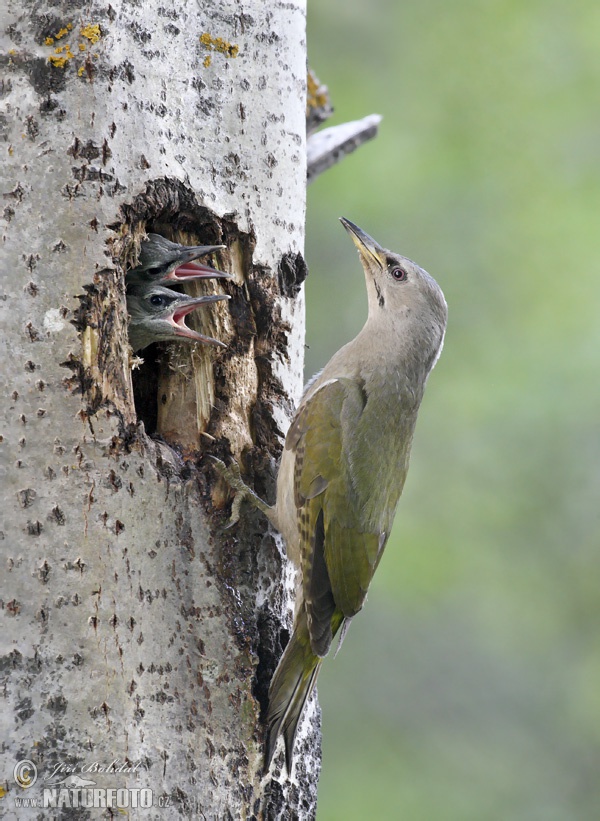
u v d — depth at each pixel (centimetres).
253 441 977
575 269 1930
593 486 1867
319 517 1030
